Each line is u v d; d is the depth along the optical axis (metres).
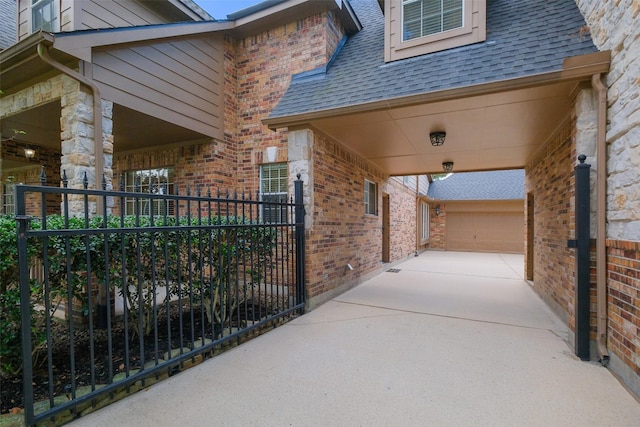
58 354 2.90
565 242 4.03
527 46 3.66
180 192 6.30
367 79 4.58
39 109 4.47
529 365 2.89
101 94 4.16
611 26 2.86
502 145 5.59
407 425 2.04
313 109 4.38
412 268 9.02
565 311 4.04
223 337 3.15
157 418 2.10
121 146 6.60
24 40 3.58
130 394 2.38
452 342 3.43
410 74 4.20
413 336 3.60
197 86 5.60
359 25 6.39
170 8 6.05
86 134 3.96
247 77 6.40
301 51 5.82
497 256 12.43
